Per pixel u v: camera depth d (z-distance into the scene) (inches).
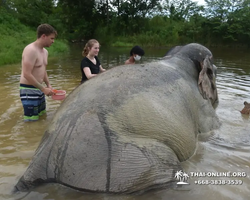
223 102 217.2
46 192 95.7
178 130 114.7
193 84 154.1
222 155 130.2
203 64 166.7
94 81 113.1
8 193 97.0
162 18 1444.4
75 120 98.2
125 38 1272.1
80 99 105.1
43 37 172.7
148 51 787.4
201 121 148.3
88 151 93.2
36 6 1241.4
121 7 1396.4
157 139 104.3
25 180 98.6
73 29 1384.1
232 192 101.6
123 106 101.7
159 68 133.3
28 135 152.3
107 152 93.3
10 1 1176.8
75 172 93.7
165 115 110.3
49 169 97.3
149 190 96.7
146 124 102.8
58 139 97.7
